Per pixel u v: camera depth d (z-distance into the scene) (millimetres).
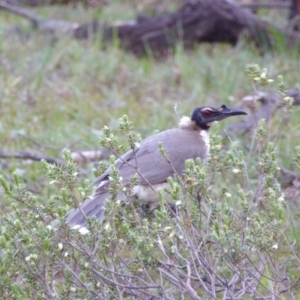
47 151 14094
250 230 8094
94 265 8328
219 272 9047
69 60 18188
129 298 8148
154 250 8227
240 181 11516
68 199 8578
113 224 8273
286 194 11781
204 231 8883
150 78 17578
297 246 10539
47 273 8164
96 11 22641
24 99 16172
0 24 20766
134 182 8570
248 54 18344
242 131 14078
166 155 8555
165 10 22516
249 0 22641
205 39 19500
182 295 8211
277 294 8609
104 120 15281
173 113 15383
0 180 8258
